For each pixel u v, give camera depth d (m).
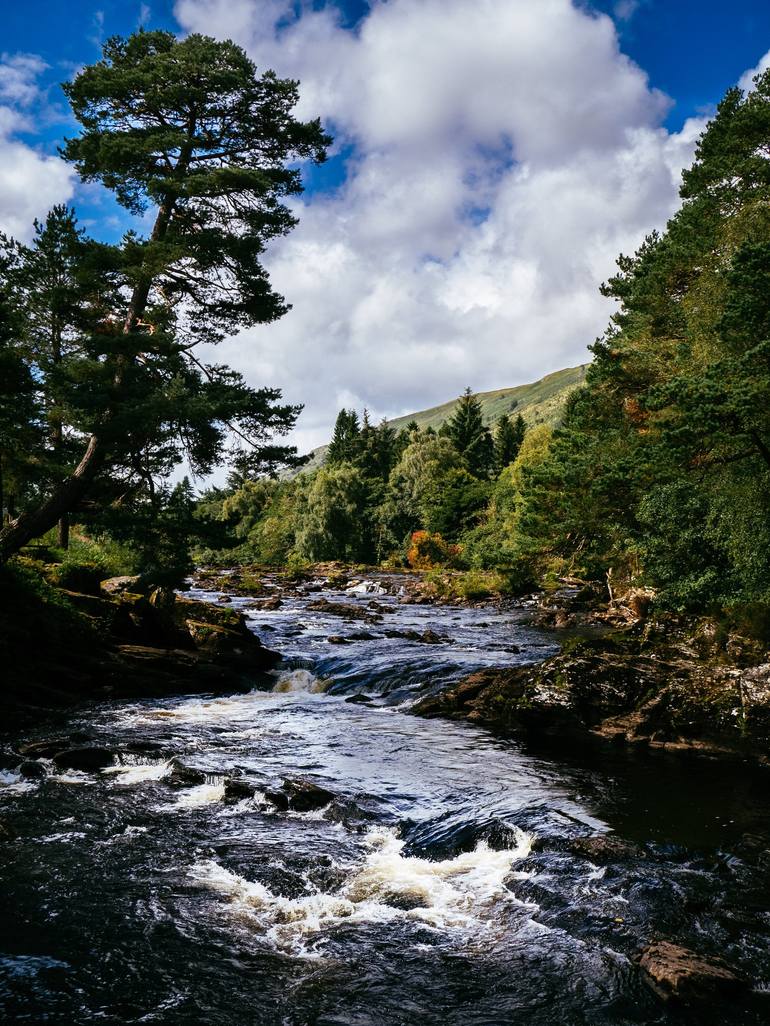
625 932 7.68
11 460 20.88
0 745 14.64
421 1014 6.37
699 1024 6.21
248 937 7.65
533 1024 6.23
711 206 27.48
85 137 22.55
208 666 22.14
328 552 93.94
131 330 21.66
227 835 10.41
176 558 21.42
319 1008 6.45
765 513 19.75
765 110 24.83
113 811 11.28
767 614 18.67
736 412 16.52
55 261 22.34
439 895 8.61
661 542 22.91
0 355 18.39
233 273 23.22
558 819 10.89
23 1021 6.14
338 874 9.17
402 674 21.89
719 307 23.91
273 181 22.34
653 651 18.38
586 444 31.27
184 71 21.86
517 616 42.66
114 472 21.73
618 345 32.28
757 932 7.67
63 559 29.70
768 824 10.88
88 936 7.60
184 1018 6.27
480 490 86.44
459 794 12.17
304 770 13.45
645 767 13.98
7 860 9.41
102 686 19.69
